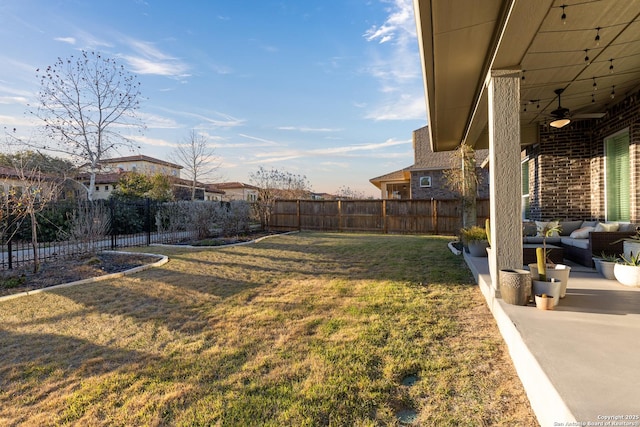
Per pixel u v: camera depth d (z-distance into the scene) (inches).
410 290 212.2
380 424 88.0
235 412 94.5
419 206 636.1
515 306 143.7
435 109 253.6
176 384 109.9
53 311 183.8
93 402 101.1
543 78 194.1
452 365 117.0
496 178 158.7
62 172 688.4
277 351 131.9
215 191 1630.2
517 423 86.6
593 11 125.3
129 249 403.2
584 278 194.4
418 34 146.7
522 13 116.9
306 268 293.7
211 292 219.8
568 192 302.7
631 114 223.8
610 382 80.6
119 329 158.4
